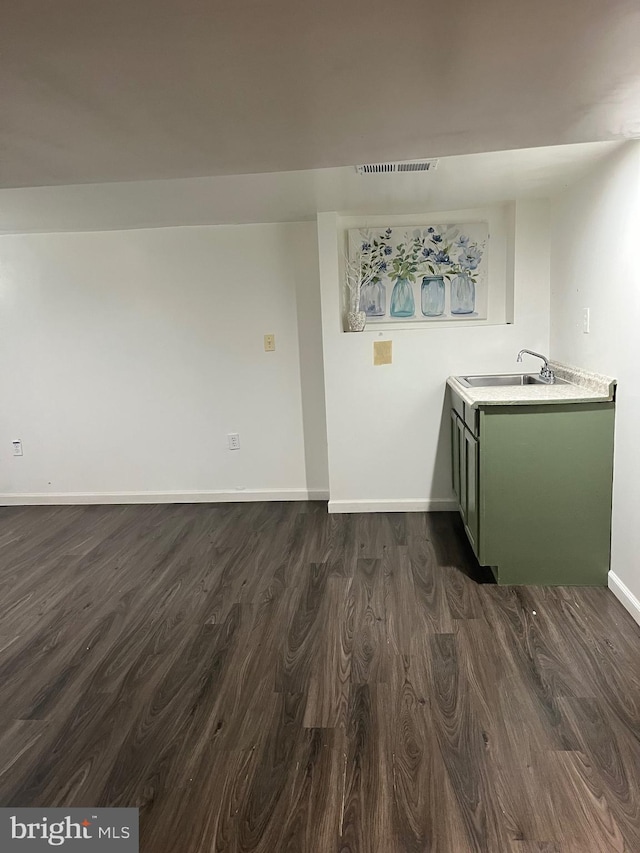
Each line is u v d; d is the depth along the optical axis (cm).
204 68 134
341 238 390
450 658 227
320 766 175
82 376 438
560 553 282
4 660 241
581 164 274
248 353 424
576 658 223
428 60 134
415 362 385
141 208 339
